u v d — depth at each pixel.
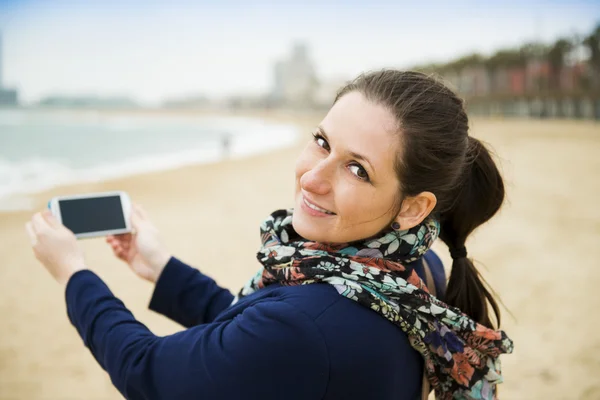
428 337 1.04
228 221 11.55
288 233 1.14
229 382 0.89
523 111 71.38
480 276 1.29
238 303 1.04
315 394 0.90
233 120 159.12
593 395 3.88
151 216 12.16
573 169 19.30
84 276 1.13
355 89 1.02
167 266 1.38
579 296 5.97
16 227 11.13
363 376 0.92
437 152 0.98
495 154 1.28
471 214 1.22
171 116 199.12
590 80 70.00
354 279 0.96
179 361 0.94
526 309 5.62
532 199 12.84
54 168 27.53
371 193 0.97
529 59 77.00
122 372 0.97
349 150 0.96
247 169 24.41
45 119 150.88
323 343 0.89
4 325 5.64
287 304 0.92
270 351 0.88
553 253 7.82
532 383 4.07
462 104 1.08
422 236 1.06
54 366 4.67
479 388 1.12
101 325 1.04
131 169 26.19
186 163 29.20
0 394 4.14
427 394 1.19
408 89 1.00
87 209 1.40
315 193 1.00
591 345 4.70
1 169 27.00
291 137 63.66
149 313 5.75
